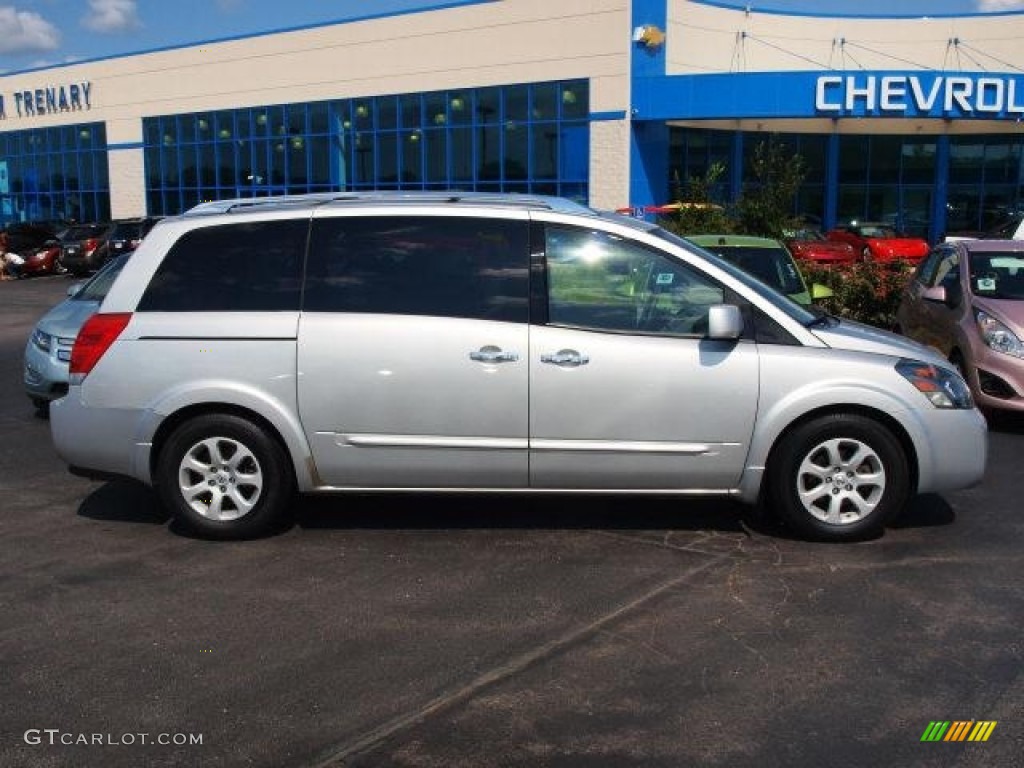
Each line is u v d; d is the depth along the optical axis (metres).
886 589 4.80
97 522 5.96
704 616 4.49
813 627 4.36
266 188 35.00
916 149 33.66
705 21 30.41
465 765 3.31
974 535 5.60
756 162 17.53
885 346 5.44
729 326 5.12
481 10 29.34
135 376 5.44
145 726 3.58
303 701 3.75
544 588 4.83
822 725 3.55
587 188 28.17
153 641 4.28
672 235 5.64
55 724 3.60
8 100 43.16
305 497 6.39
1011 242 9.64
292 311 5.41
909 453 5.42
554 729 3.53
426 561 5.22
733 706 3.69
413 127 31.23
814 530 5.41
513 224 5.39
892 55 34.59
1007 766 3.30
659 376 5.25
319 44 32.78
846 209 33.84
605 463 5.34
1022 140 32.84
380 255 5.43
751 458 5.34
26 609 4.64
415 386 5.31
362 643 4.23
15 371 12.41
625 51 27.02
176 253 5.54
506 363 5.26
